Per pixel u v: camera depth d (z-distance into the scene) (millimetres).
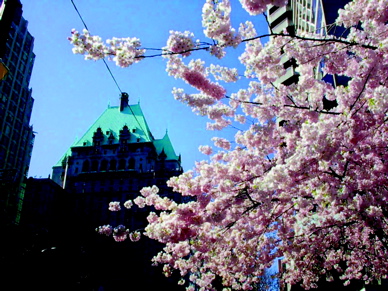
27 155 70625
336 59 7551
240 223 11148
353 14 7047
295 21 43219
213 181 9523
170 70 7449
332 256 12938
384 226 10031
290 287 20391
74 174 93625
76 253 28891
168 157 97500
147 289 62062
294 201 10391
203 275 15719
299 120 8500
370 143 8281
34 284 23031
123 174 87000
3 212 41219
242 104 9070
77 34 5957
